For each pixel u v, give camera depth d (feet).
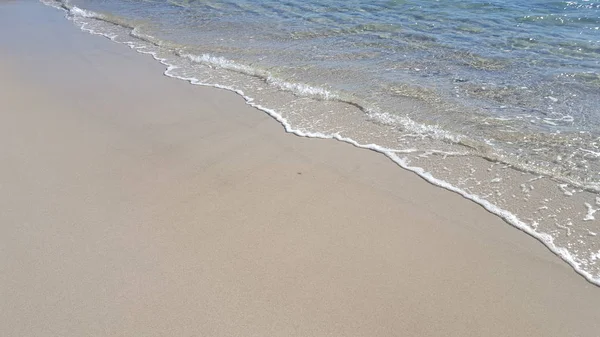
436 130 17.35
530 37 27.91
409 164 15.30
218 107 19.88
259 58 26.40
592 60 23.84
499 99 19.93
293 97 20.97
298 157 15.72
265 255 11.12
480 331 9.12
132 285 10.11
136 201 13.15
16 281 10.15
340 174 14.70
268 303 9.73
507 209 12.92
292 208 12.95
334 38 29.50
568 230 12.01
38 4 46.60
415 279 10.43
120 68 25.26
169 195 13.44
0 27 35.73
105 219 12.32
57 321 9.16
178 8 40.47
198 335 8.93
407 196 13.57
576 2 35.12
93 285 10.08
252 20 34.78
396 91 21.11
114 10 41.04
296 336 8.97
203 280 10.30
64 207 12.79
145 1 44.39
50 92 21.34
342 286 10.19
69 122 18.12
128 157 15.51
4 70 24.54
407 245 11.53
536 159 15.29
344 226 12.21
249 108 19.80
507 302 9.82
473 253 11.27
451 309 9.62
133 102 20.33
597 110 18.52
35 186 13.78
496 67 23.56
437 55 25.63
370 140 16.93
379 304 9.73
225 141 16.75
